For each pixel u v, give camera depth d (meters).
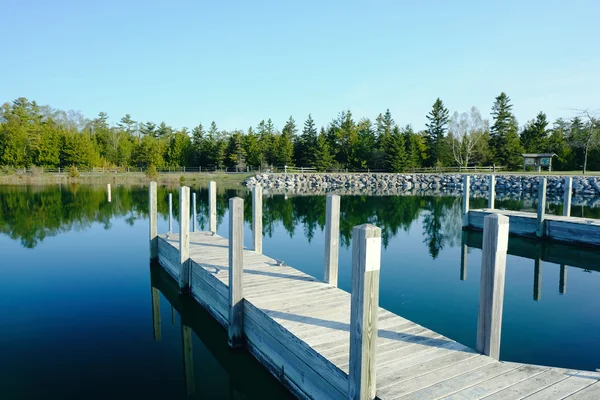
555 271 10.44
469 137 52.94
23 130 53.06
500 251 4.09
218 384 5.47
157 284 9.77
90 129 80.56
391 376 3.73
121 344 6.62
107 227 17.83
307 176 43.12
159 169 58.22
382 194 32.16
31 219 19.72
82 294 9.05
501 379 3.72
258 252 8.91
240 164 57.06
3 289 9.40
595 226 12.36
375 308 3.36
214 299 6.98
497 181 35.72
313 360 4.18
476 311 7.54
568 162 46.72
